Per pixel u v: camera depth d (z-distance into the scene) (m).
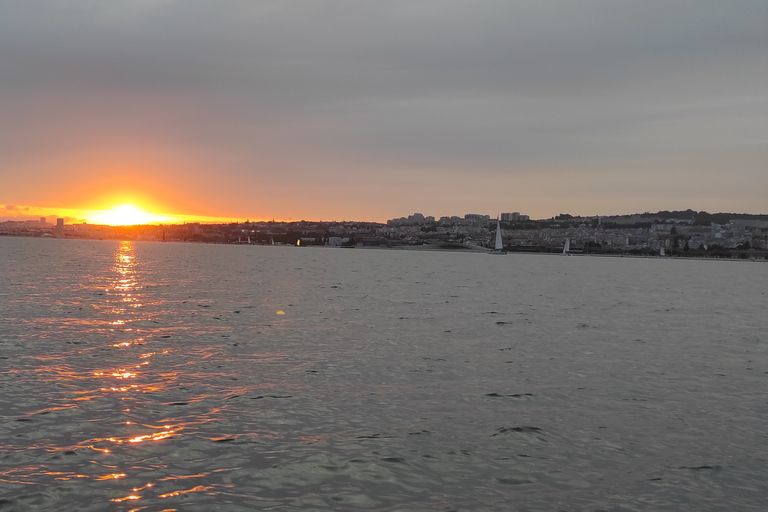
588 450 17.77
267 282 90.75
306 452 17.27
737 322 50.41
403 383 25.41
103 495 14.42
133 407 21.11
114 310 50.41
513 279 116.00
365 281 98.31
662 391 24.61
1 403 21.22
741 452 17.72
